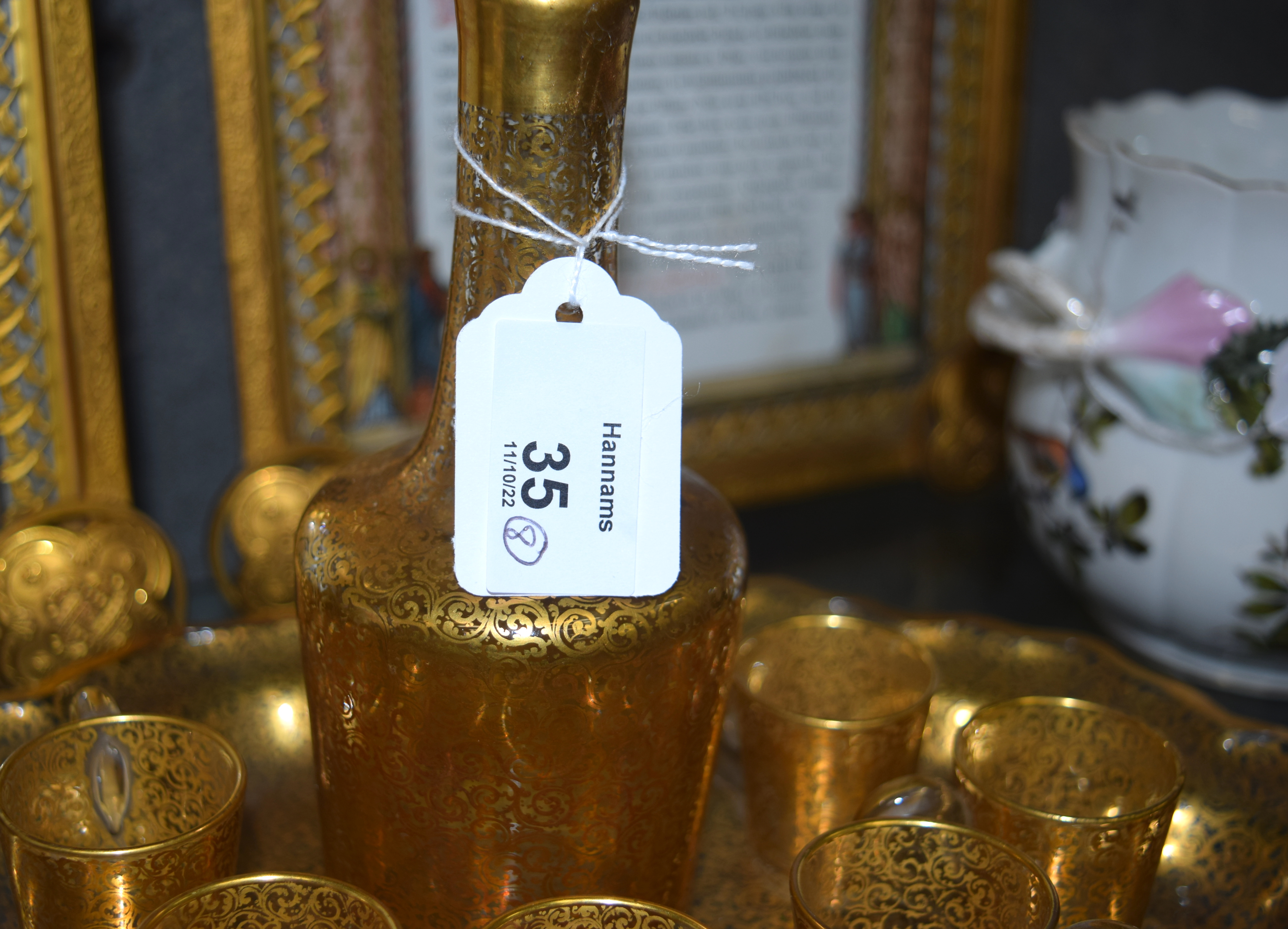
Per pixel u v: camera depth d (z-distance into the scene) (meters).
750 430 0.55
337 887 0.34
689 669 0.35
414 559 0.35
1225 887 0.39
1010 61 0.55
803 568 0.54
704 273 0.53
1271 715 0.47
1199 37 0.58
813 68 0.52
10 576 0.45
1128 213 0.46
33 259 0.44
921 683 0.42
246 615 0.47
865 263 0.55
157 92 0.46
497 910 0.36
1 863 0.38
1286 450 0.44
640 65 0.50
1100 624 0.51
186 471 0.49
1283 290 0.44
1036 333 0.46
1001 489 0.60
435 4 0.47
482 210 0.34
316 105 0.47
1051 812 0.40
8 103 0.43
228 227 0.46
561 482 0.34
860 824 0.36
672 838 0.37
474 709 0.34
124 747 0.38
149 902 0.35
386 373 0.50
